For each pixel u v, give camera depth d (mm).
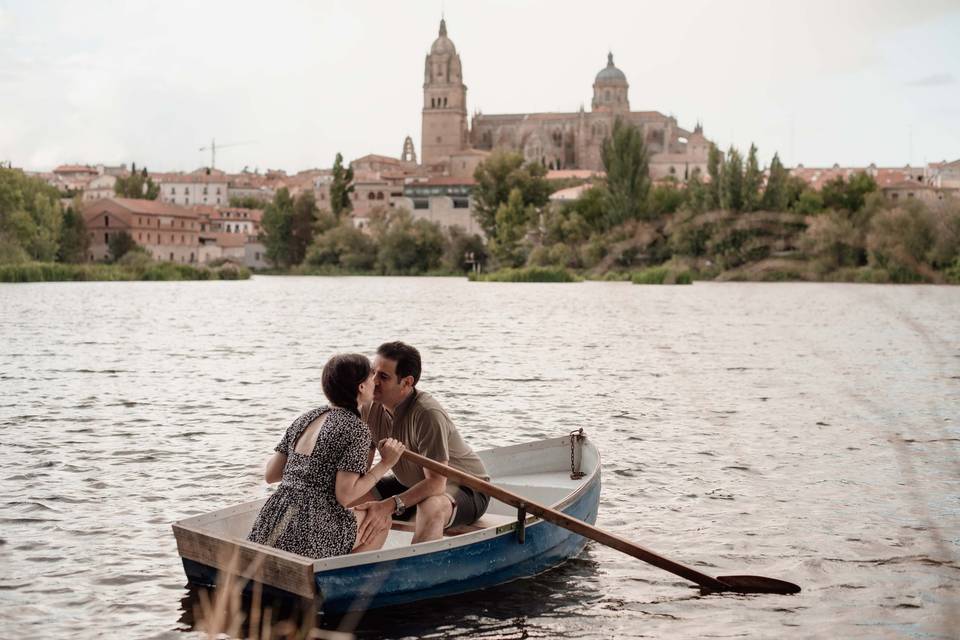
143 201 150625
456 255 119500
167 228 150000
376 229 125688
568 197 121000
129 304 49906
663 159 194000
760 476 11031
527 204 119938
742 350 27047
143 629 6199
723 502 9805
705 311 45750
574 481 9305
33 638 6043
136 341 29000
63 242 107750
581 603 6867
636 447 12883
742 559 7910
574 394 18062
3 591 6902
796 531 8703
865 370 22016
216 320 38906
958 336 29984
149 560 7668
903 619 6543
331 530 6551
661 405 16703
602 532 7211
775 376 20906
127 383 19031
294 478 6621
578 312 45219
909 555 7965
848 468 11422
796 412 15797
